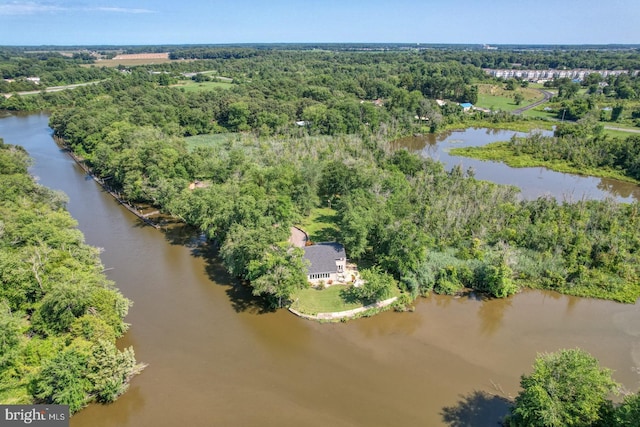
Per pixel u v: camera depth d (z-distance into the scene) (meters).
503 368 57.09
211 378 55.28
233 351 60.12
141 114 174.12
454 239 84.75
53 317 55.75
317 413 50.12
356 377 55.53
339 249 76.81
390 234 75.00
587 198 108.06
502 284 71.31
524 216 91.25
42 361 50.62
